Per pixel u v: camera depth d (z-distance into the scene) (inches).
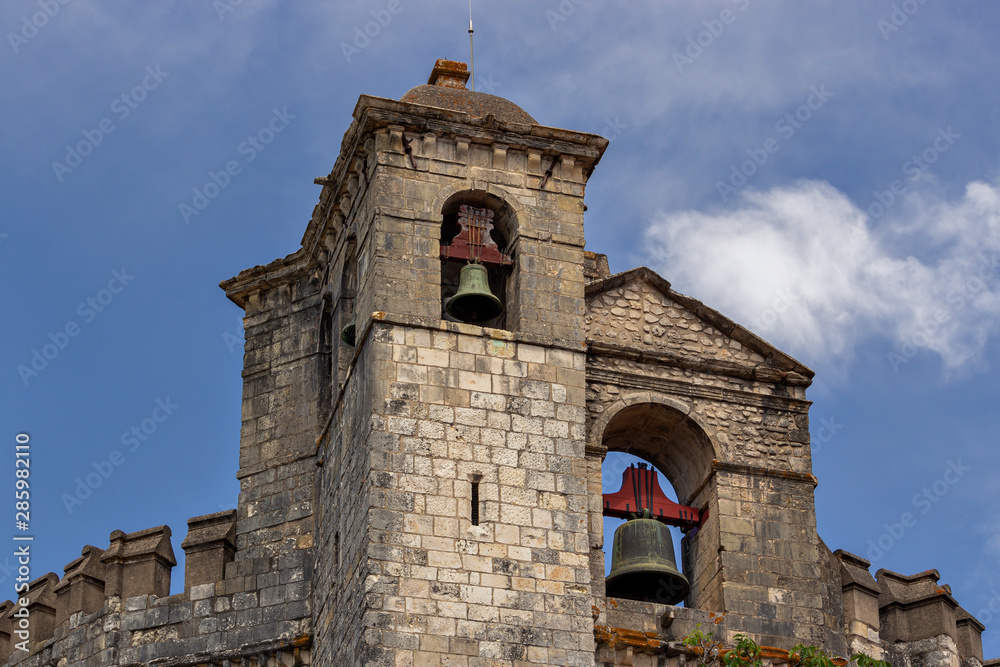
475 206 1718.8
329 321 1868.8
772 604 1673.2
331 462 1723.7
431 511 1567.4
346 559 1606.8
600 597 1631.4
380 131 1708.9
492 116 1723.7
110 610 1781.5
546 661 1534.2
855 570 1745.8
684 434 1753.2
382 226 1674.5
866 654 1636.3
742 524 1702.8
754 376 1769.2
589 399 1723.7
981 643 1802.4
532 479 1601.9
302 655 1708.9
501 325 1720.0
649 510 1712.6
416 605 1529.3
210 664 1737.2
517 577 1558.8
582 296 1694.1
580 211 1728.6
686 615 1642.5
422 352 1628.9
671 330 1779.0
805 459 1747.0
